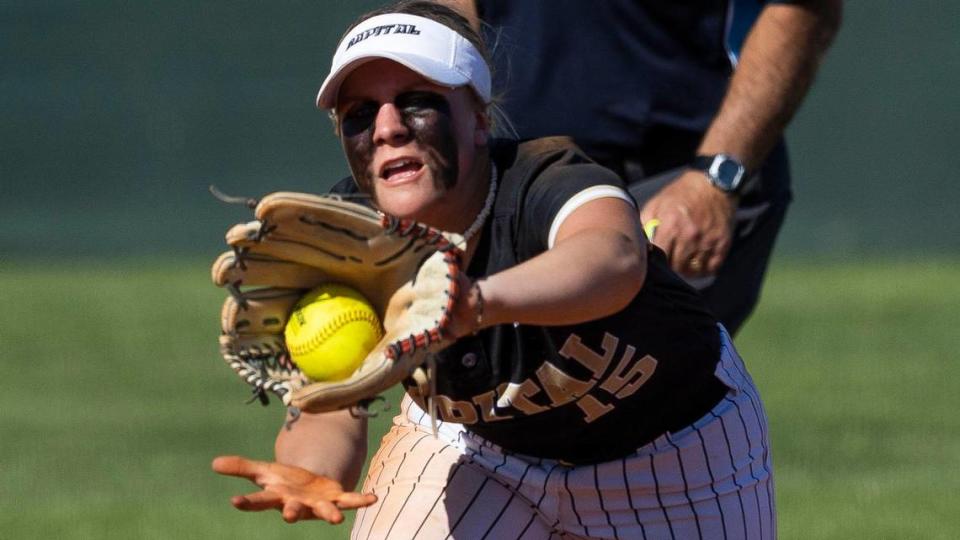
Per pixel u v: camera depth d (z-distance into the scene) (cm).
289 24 6412
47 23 6406
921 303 4850
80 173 6384
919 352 4075
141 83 6406
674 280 1285
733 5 1777
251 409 3444
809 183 5972
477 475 1370
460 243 1034
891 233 5944
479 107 1196
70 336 4456
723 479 1338
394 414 3328
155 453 2945
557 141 1223
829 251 5969
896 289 5125
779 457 2834
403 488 1387
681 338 1273
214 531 2272
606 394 1255
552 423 1277
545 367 1223
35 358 4125
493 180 1197
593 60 1759
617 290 1051
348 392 1008
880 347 4150
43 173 6388
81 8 6406
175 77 6412
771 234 1869
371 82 1175
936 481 2581
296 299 1090
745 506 1357
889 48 5900
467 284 1007
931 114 5891
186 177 6400
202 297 5141
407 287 1038
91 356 4159
